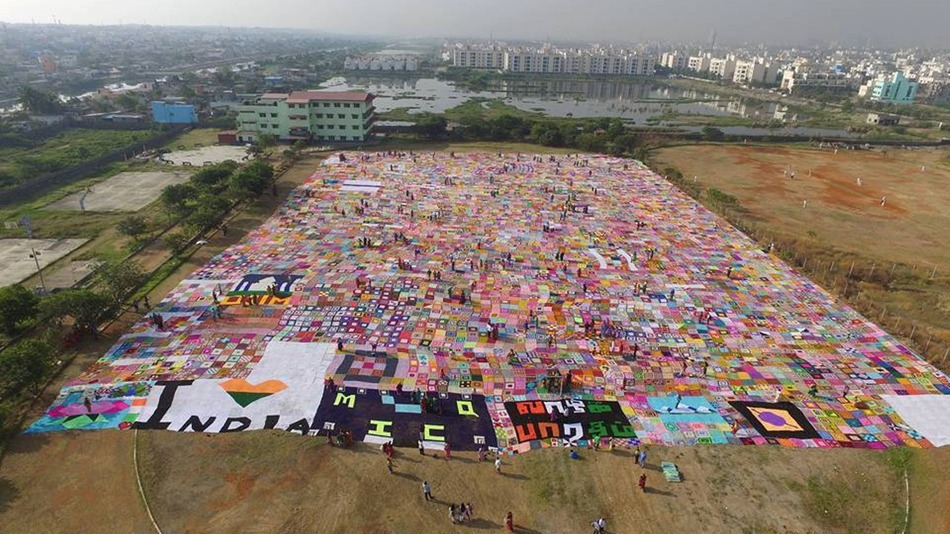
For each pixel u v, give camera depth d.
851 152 167.12
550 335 63.00
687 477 44.03
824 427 50.00
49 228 91.75
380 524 38.81
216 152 149.50
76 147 149.00
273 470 43.06
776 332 65.25
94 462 42.88
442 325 64.19
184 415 48.38
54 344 54.50
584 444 47.19
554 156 147.50
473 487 42.31
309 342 59.81
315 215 97.62
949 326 69.31
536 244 88.06
